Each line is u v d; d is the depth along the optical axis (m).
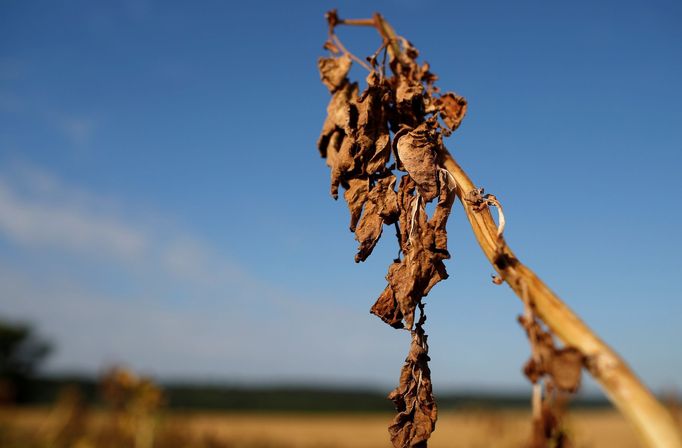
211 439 1.85
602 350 0.16
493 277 0.18
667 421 0.14
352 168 0.27
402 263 0.24
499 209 0.19
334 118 0.29
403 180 0.25
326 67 0.29
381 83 0.27
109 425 1.25
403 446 0.24
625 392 0.15
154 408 1.25
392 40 0.27
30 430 1.72
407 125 0.25
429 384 0.24
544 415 0.16
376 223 0.26
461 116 0.25
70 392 1.60
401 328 0.24
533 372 0.17
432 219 0.23
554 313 0.17
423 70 0.26
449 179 0.23
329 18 0.29
